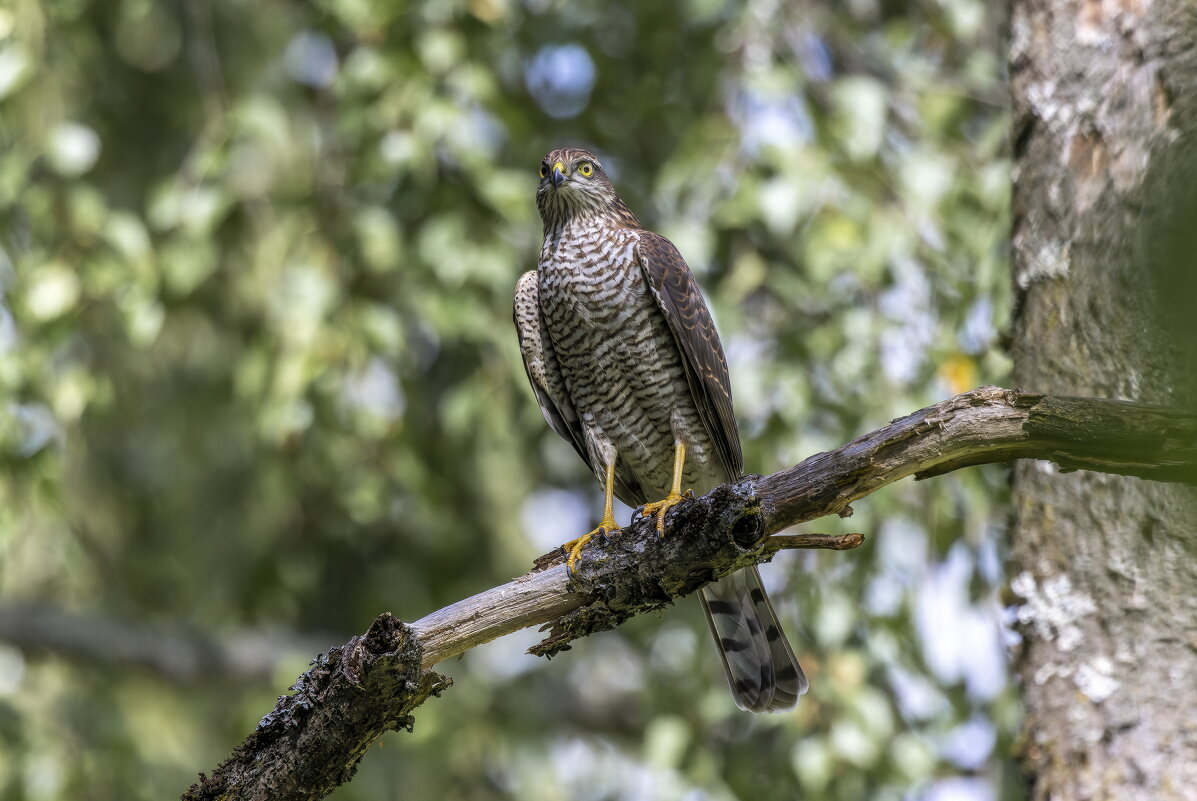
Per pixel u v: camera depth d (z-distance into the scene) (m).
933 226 10.19
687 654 12.33
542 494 14.64
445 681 5.48
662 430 8.71
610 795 14.70
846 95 10.14
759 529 5.48
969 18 10.84
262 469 12.96
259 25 13.42
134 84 13.31
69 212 10.60
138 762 11.88
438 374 13.06
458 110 10.39
